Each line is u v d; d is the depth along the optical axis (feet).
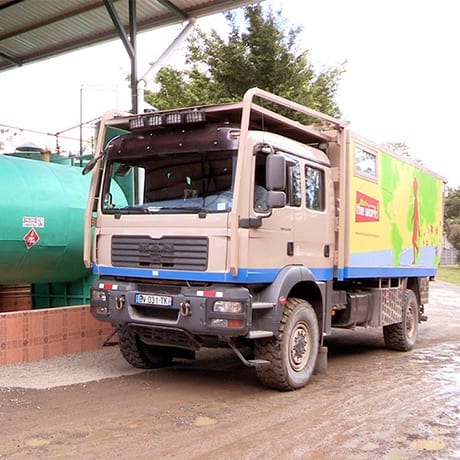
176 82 76.33
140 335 22.66
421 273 35.63
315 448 15.81
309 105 71.56
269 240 20.81
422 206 35.81
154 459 14.83
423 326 44.24
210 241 19.80
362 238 27.09
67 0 41.78
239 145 19.77
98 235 22.98
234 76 71.41
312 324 23.04
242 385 22.94
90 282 31.17
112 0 39.99
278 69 70.69
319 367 25.32
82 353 27.78
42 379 22.74
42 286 32.78
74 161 37.22
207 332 19.65
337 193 25.57
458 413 19.36
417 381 24.26
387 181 30.09
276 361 21.22
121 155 22.50
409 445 16.12
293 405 20.07
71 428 17.10
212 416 18.61
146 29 44.86
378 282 30.19
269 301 20.83
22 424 17.37
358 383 23.79
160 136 21.89
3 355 24.66
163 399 20.53
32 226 26.35
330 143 25.95
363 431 17.31
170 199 21.35
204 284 20.25
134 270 21.53
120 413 18.70
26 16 44.52
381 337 37.83
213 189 20.33
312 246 23.52
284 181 19.81
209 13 41.24
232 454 15.29
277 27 71.77
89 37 47.83
